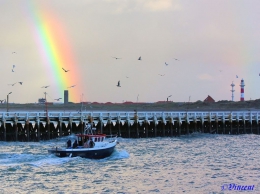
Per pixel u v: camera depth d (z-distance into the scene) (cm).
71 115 8762
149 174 5506
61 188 4822
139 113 9619
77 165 5909
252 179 5334
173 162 6322
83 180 5150
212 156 6938
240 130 11250
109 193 4672
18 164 5872
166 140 9138
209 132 10612
